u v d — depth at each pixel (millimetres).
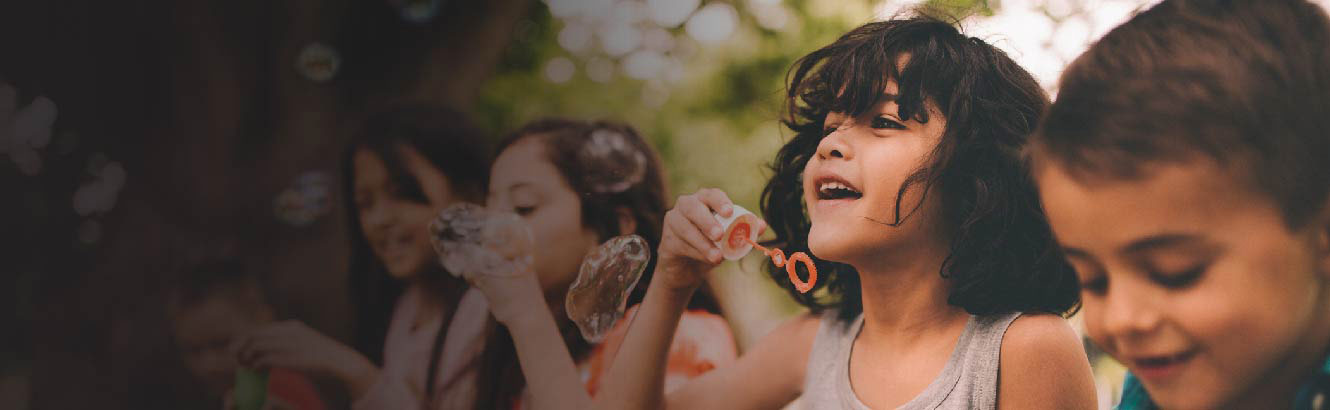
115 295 2551
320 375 1629
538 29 2799
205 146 2590
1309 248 934
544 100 2654
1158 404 974
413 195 1651
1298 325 937
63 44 2748
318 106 2582
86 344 2568
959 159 968
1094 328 992
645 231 1394
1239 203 938
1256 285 936
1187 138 942
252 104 2637
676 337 1275
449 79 2525
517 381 1418
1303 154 928
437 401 1542
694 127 2111
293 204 2461
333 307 2344
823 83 1077
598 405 1130
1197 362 954
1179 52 970
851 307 1107
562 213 1382
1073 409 924
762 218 1184
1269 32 948
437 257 1627
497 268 1239
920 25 1030
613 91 2482
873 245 986
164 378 2412
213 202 2553
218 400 2061
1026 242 974
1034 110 1004
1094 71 999
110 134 2713
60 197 2793
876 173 984
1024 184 977
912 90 990
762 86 1944
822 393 1073
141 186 2648
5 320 2637
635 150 1414
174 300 2154
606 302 1180
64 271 2729
